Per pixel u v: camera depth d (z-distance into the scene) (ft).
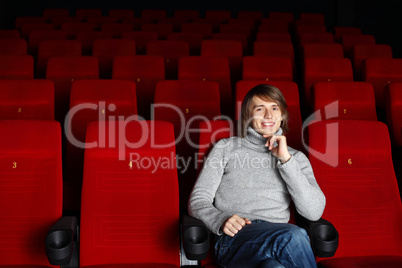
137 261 3.92
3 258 3.88
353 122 4.44
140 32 11.64
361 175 4.34
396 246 4.21
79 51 9.78
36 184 3.99
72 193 5.17
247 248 3.53
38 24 12.92
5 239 3.90
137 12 16.66
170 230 3.97
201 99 6.17
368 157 4.39
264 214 3.92
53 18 14.33
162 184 4.03
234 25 13.06
